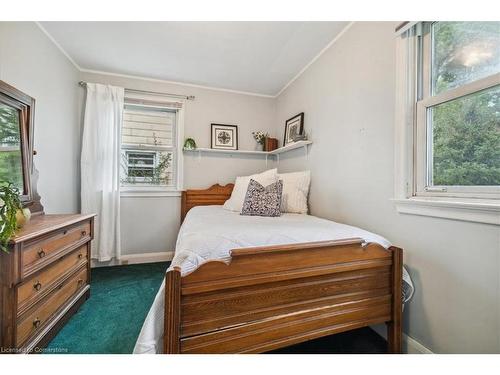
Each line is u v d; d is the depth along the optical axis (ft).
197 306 2.90
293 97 9.02
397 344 3.80
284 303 3.30
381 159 4.81
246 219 5.72
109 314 5.38
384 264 3.79
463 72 3.58
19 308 3.57
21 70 5.38
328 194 6.64
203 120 9.85
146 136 9.49
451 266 3.48
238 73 8.63
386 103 4.68
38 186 6.08
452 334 3.46
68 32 6.28
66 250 4.80
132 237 9.01
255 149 10.53
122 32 6.27
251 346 3.11
